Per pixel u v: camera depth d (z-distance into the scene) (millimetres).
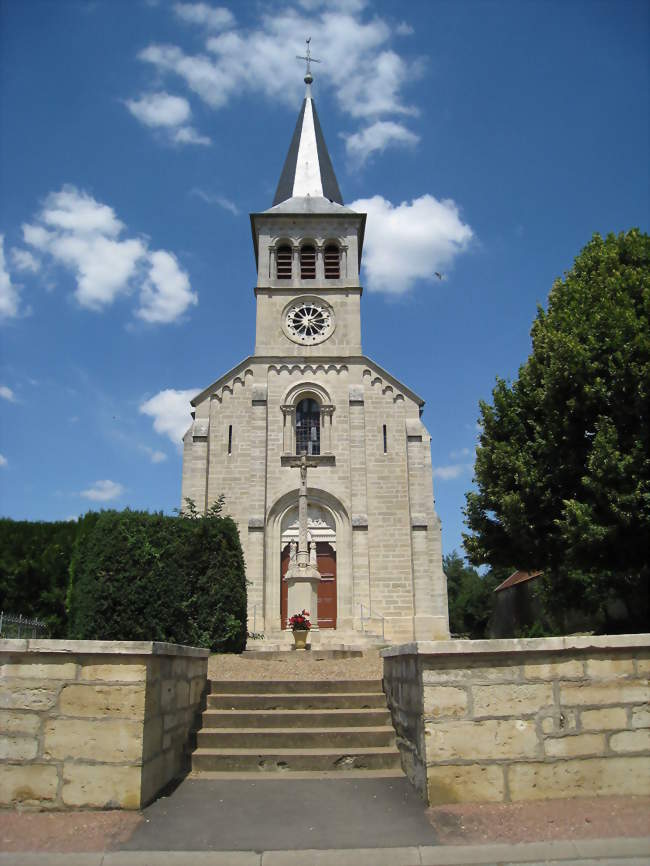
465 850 6773
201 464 32344
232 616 20828
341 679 12352
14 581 24547
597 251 21453
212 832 7344
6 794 7832
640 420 18016
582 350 18562
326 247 37250
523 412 21562
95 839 7090
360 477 32562
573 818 7328
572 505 18109
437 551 31484
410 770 9047
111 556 20250
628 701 8172
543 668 8156
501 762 7914
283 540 32094
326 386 34031
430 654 8070
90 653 8094
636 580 20922
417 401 33938
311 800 8344
